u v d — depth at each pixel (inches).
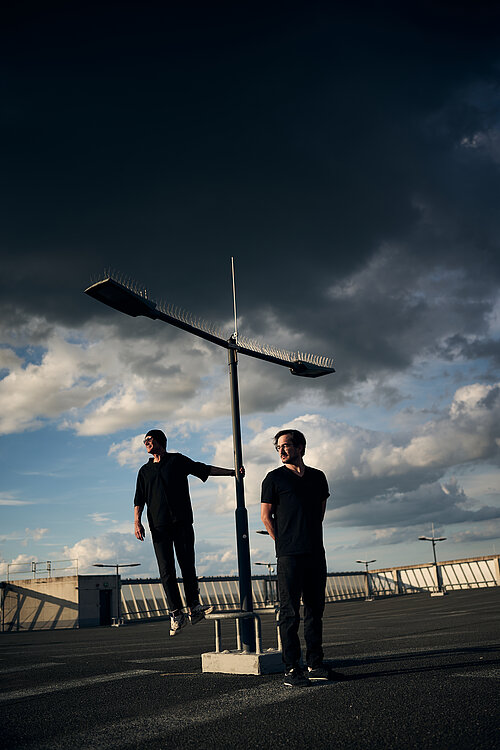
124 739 127.3
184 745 119.8
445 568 2413.9
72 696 189.9
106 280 238.5
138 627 1144.2
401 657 248.1
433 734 118.5
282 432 202.1
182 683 203.2
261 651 223.9
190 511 240.4
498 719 127.5
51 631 1270.9
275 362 309.1
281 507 196.5
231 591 1926.7
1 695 200.7
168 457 243.1
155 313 257.6
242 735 125.5
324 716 138.9
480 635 362.9
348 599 2461.9
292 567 190.1
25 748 123.6
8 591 1552.7
